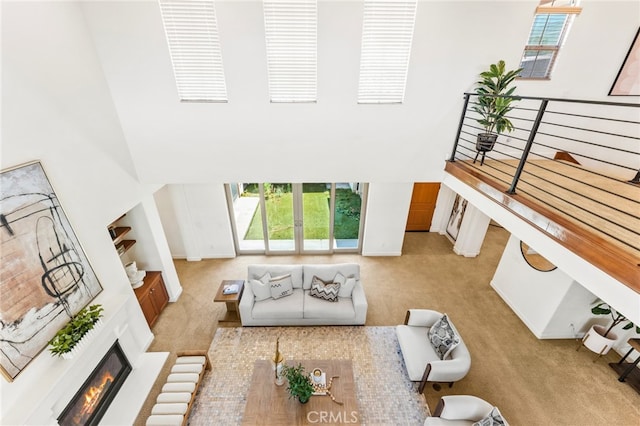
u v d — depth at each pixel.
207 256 6.23
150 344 4.14
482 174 3.33
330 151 3.88
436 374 3.24
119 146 3.59
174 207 5.62
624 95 3.80
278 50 3.31
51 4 2.63
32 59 2.46
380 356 4.00
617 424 3.21
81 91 2.99
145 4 3.04
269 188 5.78
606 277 1.88
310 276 4.68
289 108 3.60
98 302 3.21
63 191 2.73
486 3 3.16
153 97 3.48
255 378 3.30
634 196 2.91
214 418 3.26
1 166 2.19
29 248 2.36
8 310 2.18
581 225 2.18
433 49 3.36
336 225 6.34
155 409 3.04
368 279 5.62
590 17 3.38
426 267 6.00
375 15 3.19
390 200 5.76
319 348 4.11
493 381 3.66
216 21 3.13
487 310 4.84
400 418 3.27
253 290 4.46
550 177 3.40
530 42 3.54
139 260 4.57
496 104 3.31
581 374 3.75
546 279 4.16
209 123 3.66
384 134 3.80
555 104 3.87
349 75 3.44
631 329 3.76
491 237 7.17
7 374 2.16
